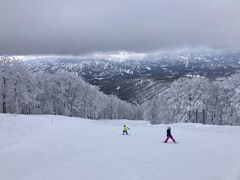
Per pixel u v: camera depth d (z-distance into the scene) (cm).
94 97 9394
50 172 1723
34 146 2577
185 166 1861
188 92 7119
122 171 1728
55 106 8969
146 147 2645
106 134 3612
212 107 7412
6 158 2120
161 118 8494
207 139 3275
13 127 3541
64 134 3378
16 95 7119
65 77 8812
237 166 1856
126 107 16175
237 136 3584
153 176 1608
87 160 2047
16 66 7175
